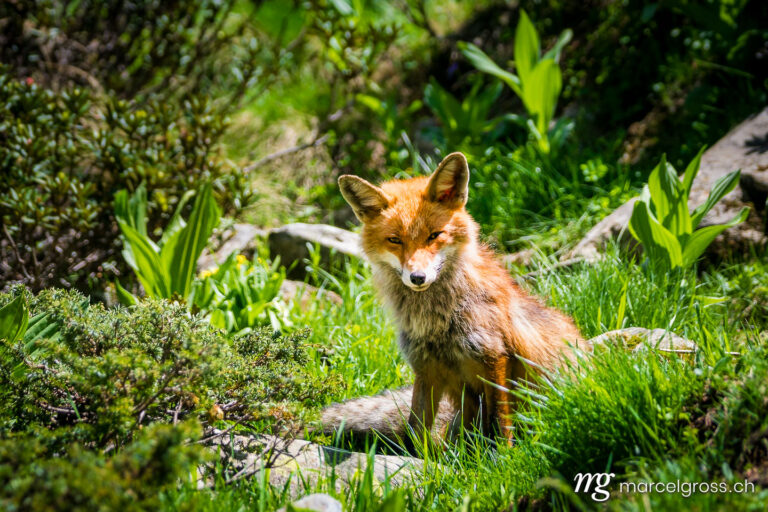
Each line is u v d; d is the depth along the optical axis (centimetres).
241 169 1481
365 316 1121
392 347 1023
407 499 616
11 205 1166
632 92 1683
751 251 1103
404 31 2098
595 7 1903
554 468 620
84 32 1723
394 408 848
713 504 494
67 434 564
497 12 2059
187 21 1716
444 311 802
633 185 1372
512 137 1675
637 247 1146
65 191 1205
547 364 834
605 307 979
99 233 1275
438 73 2006
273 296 1080
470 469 686
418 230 788
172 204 1318
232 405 714
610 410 611
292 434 699
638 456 581
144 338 676
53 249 1220
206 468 670
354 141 1827
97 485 439
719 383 593
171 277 1005
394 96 1898
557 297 1025
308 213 1633
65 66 1652
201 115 1341
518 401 823
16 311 733
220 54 1972
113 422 573
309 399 812
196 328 704
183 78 1742
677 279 995
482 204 1405
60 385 662
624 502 520
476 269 823
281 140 1825
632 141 1560
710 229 1005
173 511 551
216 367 609
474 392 846
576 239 1259
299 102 1956
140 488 469
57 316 709
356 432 840
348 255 1338
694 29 1623
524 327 835
